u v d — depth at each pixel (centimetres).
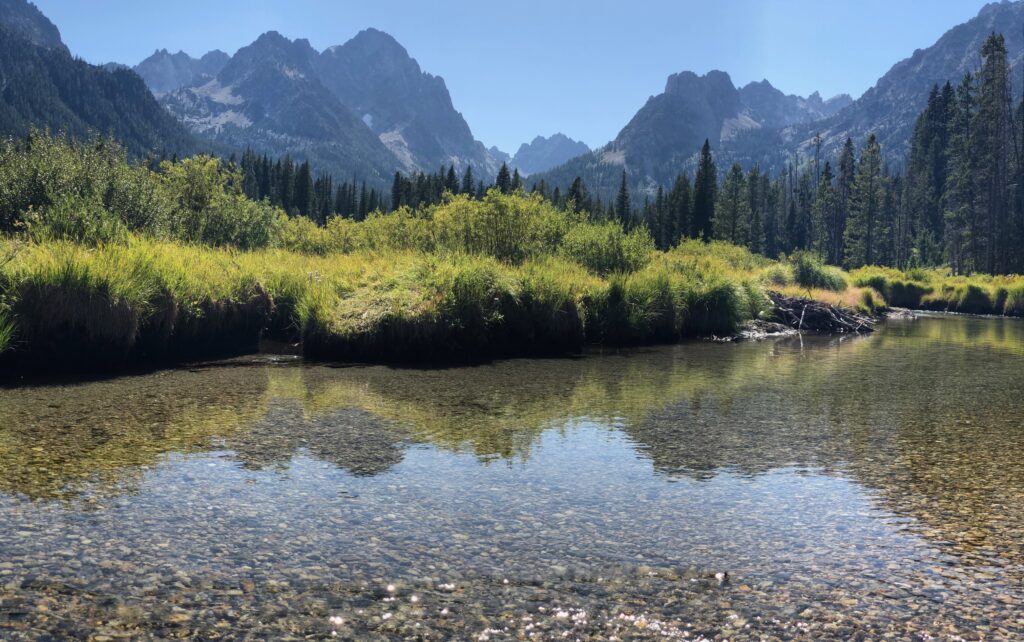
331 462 647
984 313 4019
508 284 1543
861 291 3628
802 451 731
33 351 1045
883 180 9019
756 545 476
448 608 375
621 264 2281
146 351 1202
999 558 458
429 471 630
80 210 1526
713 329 2095
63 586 382
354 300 1450
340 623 354
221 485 568
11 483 550
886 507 558
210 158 2459
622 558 449
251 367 1220
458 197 2489
